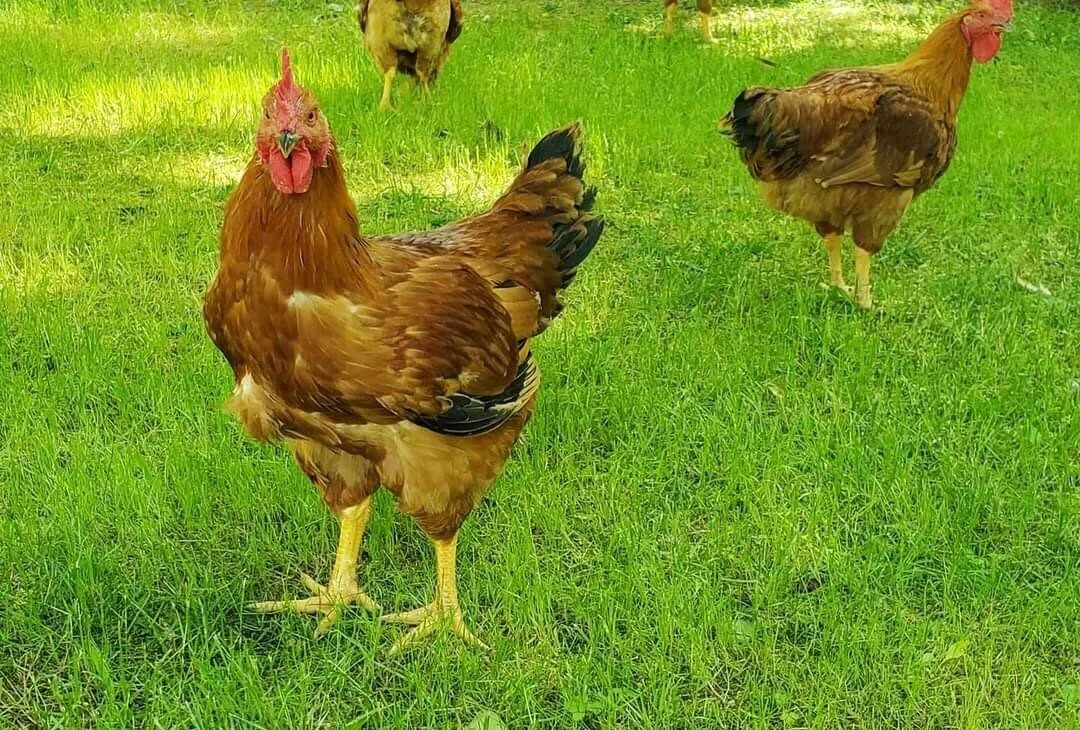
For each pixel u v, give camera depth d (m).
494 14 4.57
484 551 2.03
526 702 1.84
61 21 4.11
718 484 2.15
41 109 3.17
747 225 2.84
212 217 2.75
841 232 2.55
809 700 1.86
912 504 2.11
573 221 1.98
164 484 2.08
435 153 3.04
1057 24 4.70
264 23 4.24
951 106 2.52
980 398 2.29
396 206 2.81
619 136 3.18
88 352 2.31
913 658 1.90
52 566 1.95
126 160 2.96
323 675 1.86
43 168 2.90
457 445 1.85
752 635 1.92
